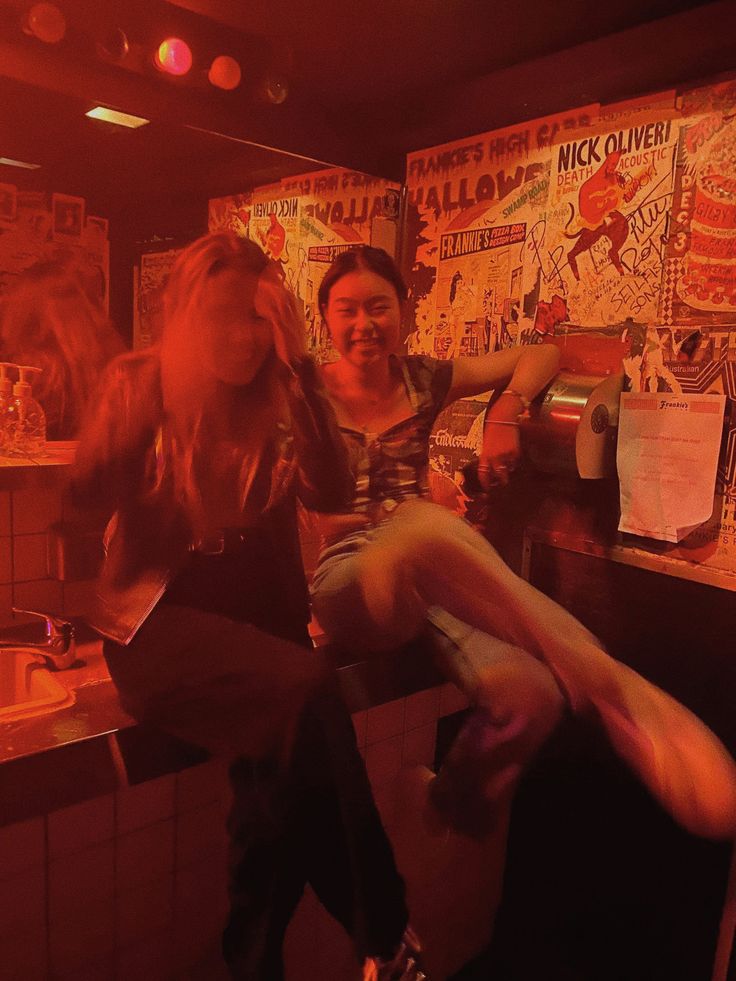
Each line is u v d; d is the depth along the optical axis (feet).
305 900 4.41
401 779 5.23
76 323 4.07
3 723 3.59
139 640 3.85
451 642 4.84
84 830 3.89
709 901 4.10
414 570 4.79
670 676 4.23
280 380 4.32
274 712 3.95
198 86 4.00
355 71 4.39
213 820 4.33
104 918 4.07
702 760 4.08
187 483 4.01
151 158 4.17
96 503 4.10
